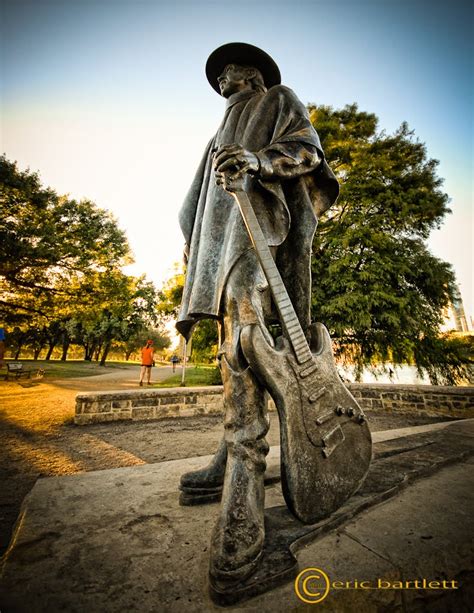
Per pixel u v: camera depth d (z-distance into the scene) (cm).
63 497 163
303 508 113
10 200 1555
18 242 1490
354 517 137
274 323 161
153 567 104
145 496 165
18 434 557
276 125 175
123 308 2123
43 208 1675
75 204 1819
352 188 1137
